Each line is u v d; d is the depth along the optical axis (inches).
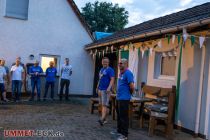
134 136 300.0
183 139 304.7
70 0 637.9
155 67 426.9
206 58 318.3
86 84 668.1
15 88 514.3
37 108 441.4
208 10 325.1
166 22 390.6
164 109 324.5
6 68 528.1
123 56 534.9
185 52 354.9
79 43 658.2
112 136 289.9
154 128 319.9
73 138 274.7
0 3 594.2
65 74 566.3
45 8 626.8
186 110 344.2
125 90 276.7
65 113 411.5
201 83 321.4
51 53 636.1
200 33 303.6
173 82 374.9
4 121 331.3
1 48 597.6
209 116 310.0
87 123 348.8
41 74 540.1
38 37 624.1
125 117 277.1
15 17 604.7
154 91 379.2
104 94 338.3
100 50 610.5
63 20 642.2
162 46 402.9
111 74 333.7
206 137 310.8
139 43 448.1
